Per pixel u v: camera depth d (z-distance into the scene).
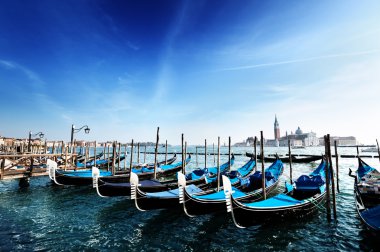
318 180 11.95
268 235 8.67
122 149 106.44
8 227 9.59
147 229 9.36
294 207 9.41
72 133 21.03
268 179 13.87
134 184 10.05
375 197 10.45
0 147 29.33
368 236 8.16
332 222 9.77
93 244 8.09
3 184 18.84
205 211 10.15
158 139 17.78
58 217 10.84
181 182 9.46
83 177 17.05
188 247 7.86
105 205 12.70
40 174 17.25
